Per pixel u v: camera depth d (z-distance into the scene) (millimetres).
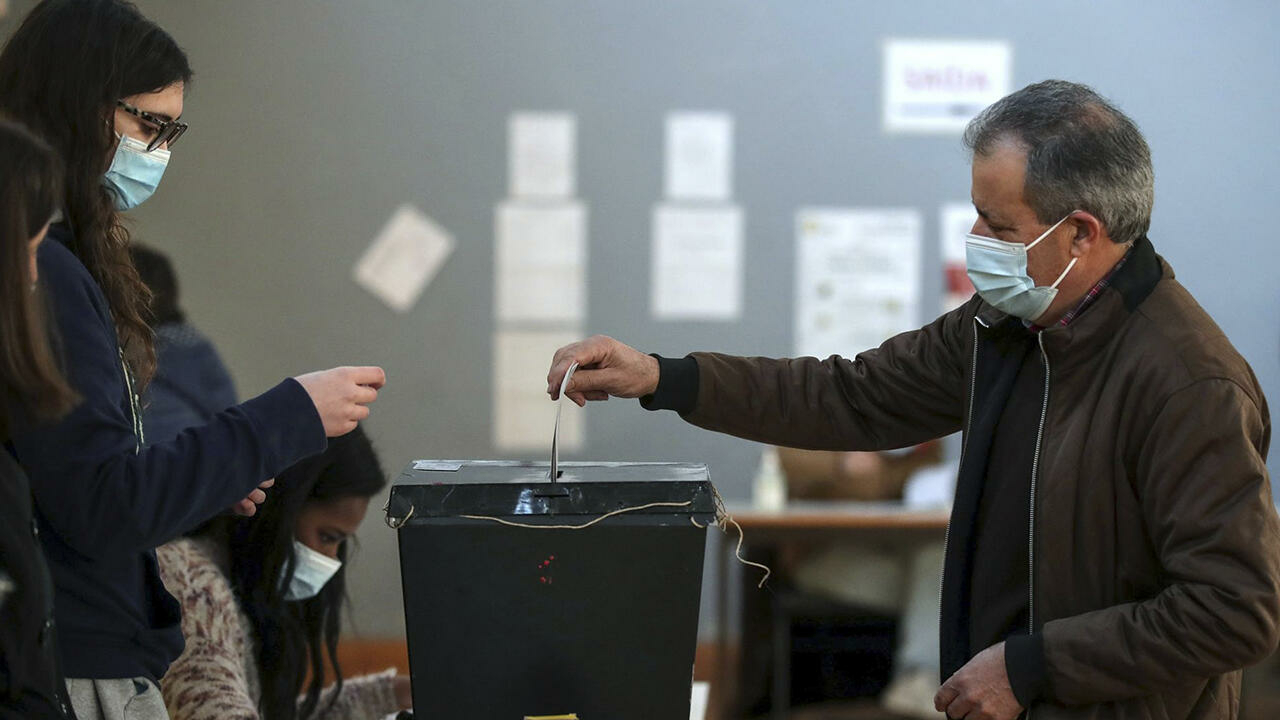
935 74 6539
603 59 6508
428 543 1811
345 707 2961
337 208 6492
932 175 6578
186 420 3398
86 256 1905
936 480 6121
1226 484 1869
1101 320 2002
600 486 1841
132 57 1879
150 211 6402
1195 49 6531
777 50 6527
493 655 1853
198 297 6438
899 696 5652
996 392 2143
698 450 6555
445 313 6555
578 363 2275
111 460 1686
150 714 1917
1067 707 1965
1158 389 1919
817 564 5887
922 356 2389
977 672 1974
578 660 1858
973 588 2129
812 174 6566
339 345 6527
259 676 2758
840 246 6590
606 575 1834
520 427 6590
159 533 1706
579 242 6555
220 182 6438
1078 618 1944
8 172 1527
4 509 1562
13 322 1521
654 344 6609
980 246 2064
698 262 6578
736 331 6613
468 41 6473
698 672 6152
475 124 6504
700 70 6527
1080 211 1961
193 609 2506
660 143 6531
